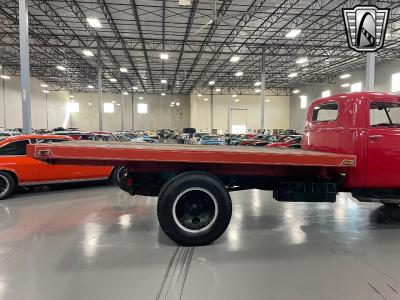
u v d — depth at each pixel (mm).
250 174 3754
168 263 3064
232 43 20234
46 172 6402
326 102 4266
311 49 22078
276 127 42688
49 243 3613
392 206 5551
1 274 2807
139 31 18188
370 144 3824
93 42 21188
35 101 32312
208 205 3600
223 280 2707
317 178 3908
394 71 23484
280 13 15094
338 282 2684
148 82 36938
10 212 5043
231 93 42000
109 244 3594
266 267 2984
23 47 8883
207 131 39938
